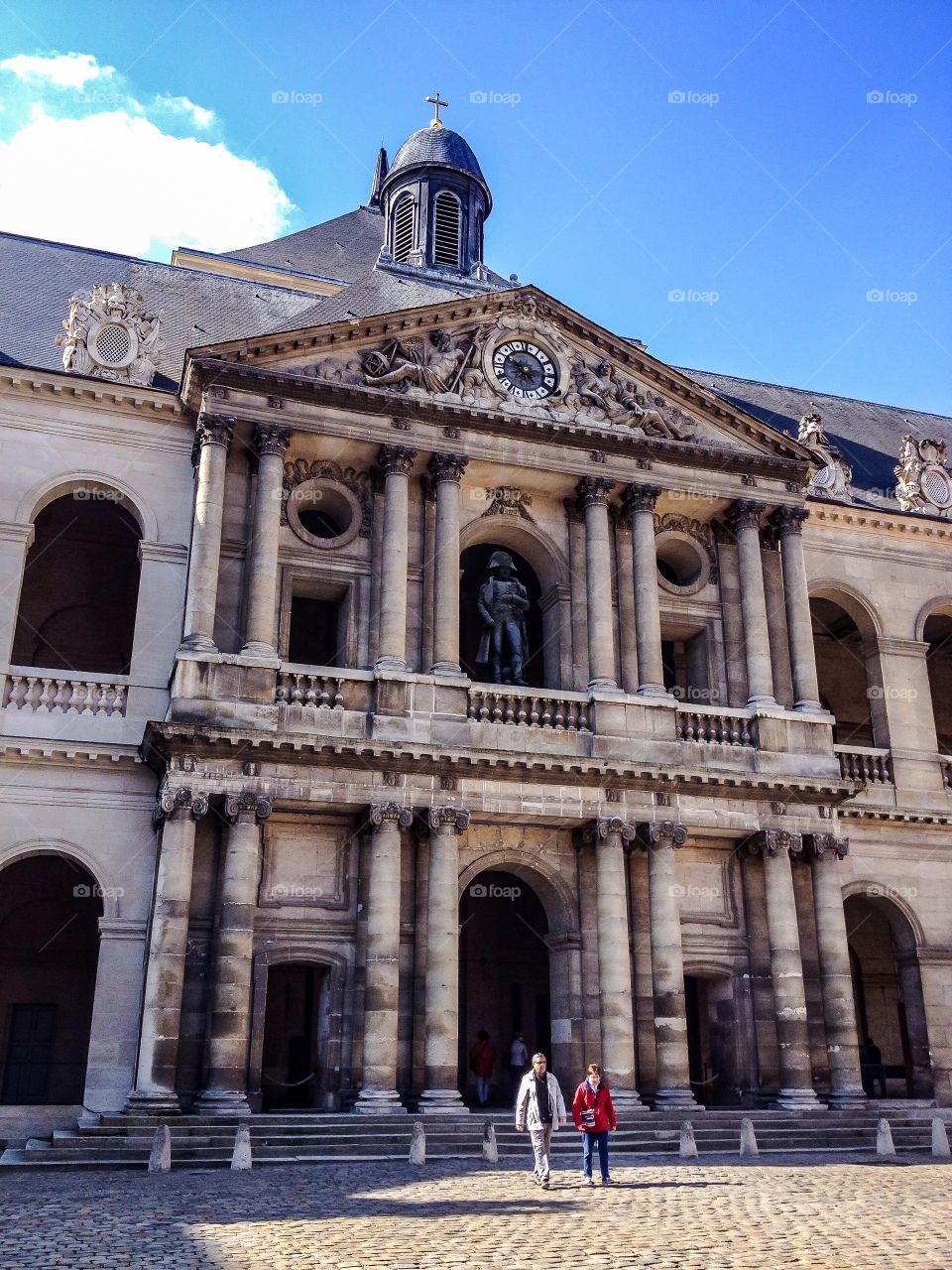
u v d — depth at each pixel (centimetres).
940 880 3631
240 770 2788
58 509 3541
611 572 3362
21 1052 3350
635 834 3069
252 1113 2634
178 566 3106
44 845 2812
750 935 3228
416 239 4906
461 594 3722
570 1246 1444
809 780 3222
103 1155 2314
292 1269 1312
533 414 3325
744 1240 1502
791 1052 3030
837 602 3944
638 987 3069
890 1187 2056
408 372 3225
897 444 4584
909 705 3819
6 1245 1455
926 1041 3456
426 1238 1490
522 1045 3531
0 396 3092
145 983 2705
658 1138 2686
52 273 3750
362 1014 2844
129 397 3155
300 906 2891
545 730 3080
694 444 3438
